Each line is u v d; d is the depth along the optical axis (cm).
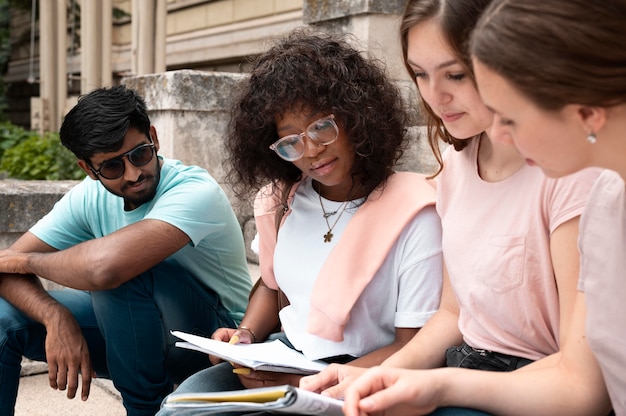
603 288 134
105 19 748
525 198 157
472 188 169
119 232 231
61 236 262
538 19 106
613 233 132
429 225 187
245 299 271
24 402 311
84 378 237
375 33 373
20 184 379
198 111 398
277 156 200
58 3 847
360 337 191
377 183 192
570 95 106
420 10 151
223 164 232
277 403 134
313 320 186
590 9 104
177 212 234
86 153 229
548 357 151
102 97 229
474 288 162
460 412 143
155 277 239
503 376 144
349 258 187
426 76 159
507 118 115
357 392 137
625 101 107
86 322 250
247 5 789
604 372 138
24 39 1238
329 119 182
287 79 182
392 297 191
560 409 141
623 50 104
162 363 243
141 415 245
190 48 879
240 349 184
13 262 243
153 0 605
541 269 155
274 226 212
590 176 146
